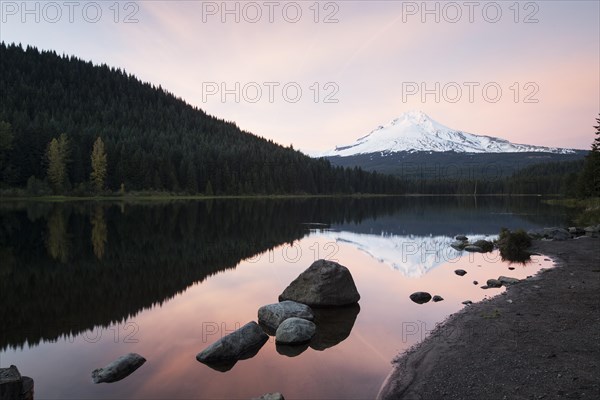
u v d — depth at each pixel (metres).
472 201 117.75
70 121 125.44
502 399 6.91
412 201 117.38
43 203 73.19
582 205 75.56
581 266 19.58
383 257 23.55
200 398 7.15
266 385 7.68
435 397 7.14
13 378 6.87
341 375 8.14
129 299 13.80
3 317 11.80
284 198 125.81
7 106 127.94
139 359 8.65
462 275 18.58
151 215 50.16
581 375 7.68
